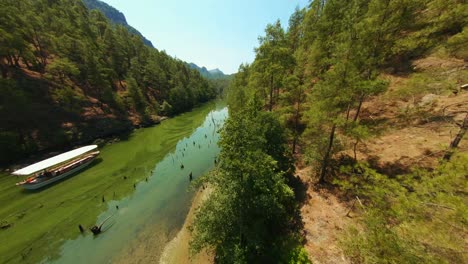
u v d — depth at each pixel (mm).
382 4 15602
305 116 17984
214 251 14406
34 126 35656
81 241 17500
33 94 39969
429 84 12594
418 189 6695
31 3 60062
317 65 25219
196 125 60062
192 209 20969
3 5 40125
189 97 95062
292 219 14234
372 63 13820
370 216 7656
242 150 11727
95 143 41719
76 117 43250
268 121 18312
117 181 27672
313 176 18578
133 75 73938
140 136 48812
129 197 23906
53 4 65750
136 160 34750
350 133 13664
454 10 13008
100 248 16688
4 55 38875
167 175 28969
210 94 134000
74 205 22609
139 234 17953
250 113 18438
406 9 14648
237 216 11719
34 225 19594
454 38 10203
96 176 29062
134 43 89688
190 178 27328
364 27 14281
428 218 6051
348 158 17516
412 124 15953
